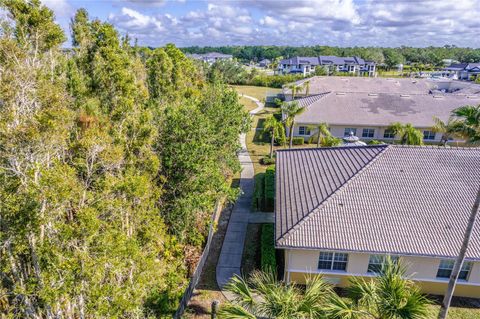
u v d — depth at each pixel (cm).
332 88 5931
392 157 1902
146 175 1527
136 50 4259
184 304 1536
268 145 4106
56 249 897
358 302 1159
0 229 916
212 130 2148
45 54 1884
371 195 1742
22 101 1045
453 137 3656
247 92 7812
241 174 3206
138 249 1137
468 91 5591
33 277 956
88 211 935
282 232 1648
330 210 1695
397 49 17112
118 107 1848
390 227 1622
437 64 14438
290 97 5834
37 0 1714
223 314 1145
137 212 1352
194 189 1869
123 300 977
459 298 1670
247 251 2042
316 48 18438
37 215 881
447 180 1781
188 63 5088
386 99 4375
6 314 957
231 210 2538
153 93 3347
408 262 1609
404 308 1041
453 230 1600
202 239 2006
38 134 925
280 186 2103
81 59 2659
